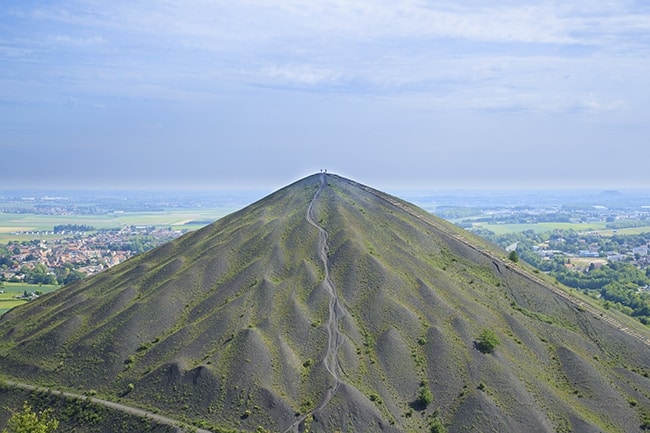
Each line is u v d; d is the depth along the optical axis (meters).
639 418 116.81
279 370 121.12
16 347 145.12
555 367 129.12
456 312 139.12
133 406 118.50
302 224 175.88
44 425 108.12
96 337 140.25
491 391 117.69
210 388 117.81
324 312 137.75
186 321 143.12
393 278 148.12
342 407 111.62
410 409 115.38
